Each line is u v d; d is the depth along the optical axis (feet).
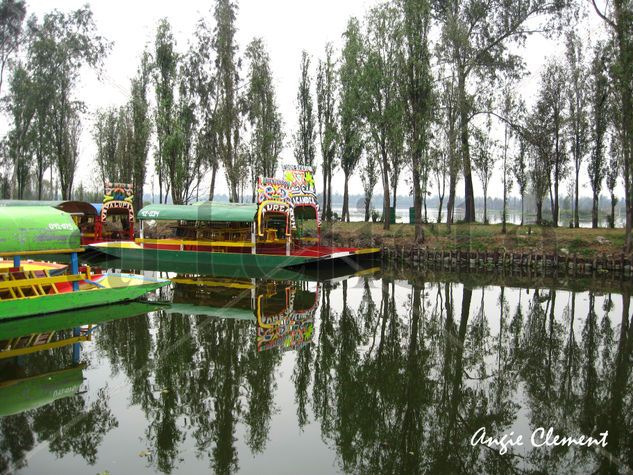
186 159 110.83
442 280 72.43
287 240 78.33
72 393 29.07
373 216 121.08
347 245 95.71
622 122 71.46
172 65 105.70
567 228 93.81
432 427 25.17
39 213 48.73
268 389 30.09
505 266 79.97
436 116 89.56
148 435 24.03
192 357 35.65
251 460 21.56
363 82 91.76
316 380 31.68
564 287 65.98
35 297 45.83
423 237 92.22
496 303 56.44
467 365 34.94
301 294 60.75
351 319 48.47
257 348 38.04
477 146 96.84
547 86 92.58
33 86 106.93
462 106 87.04
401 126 89.45
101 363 34.24
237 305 53.57
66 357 35.45
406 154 93.71
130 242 91.76
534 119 93.81
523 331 44.50
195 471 20.52
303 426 25.25
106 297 51.37
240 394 29.27
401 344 40.09
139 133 119.85
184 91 108.47
